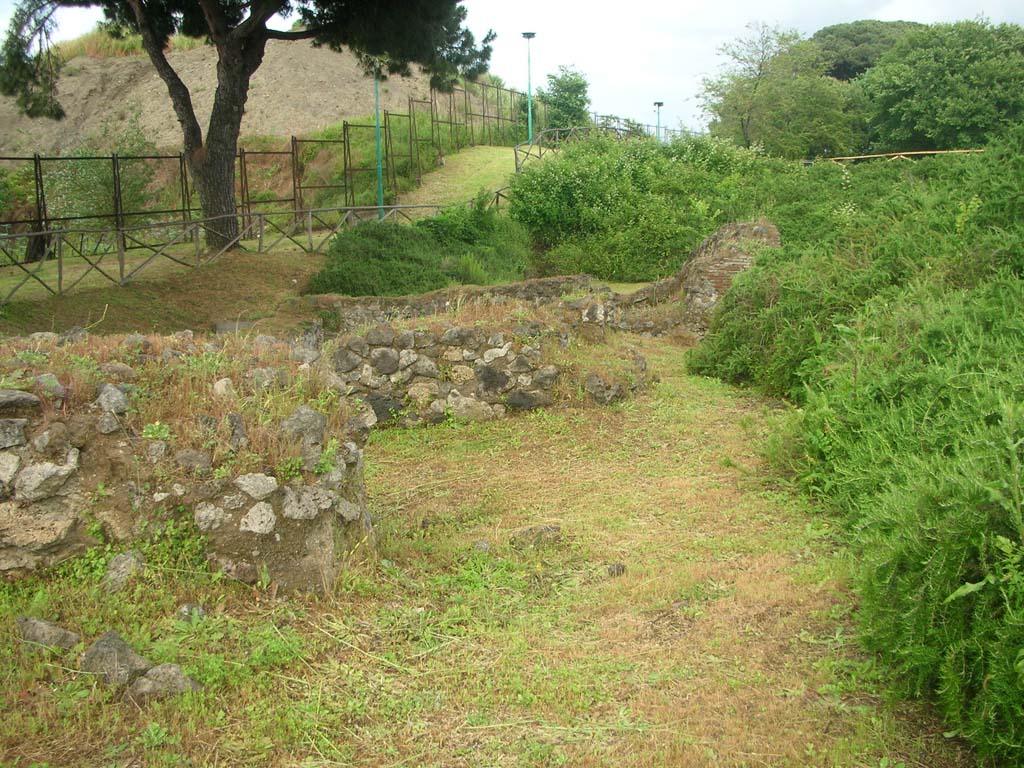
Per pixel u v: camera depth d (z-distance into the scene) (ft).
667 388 33.86
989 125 117.50
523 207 86.48
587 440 27.37
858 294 33.91
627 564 17.35
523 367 30.35
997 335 23.95
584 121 155.94
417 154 110.22
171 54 161.68
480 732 11.69
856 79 164.04
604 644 14.15
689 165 94.27
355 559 16.14
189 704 11.55
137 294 55.47
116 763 10.50
